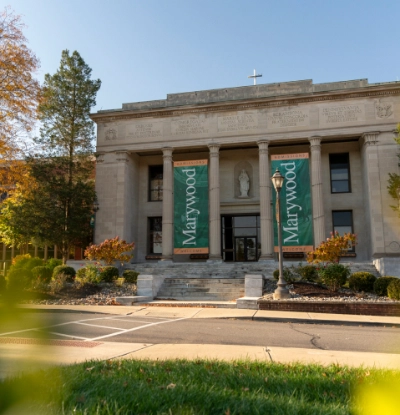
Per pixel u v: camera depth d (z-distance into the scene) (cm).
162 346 1002
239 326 1452
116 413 438
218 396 513
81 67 3816
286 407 480
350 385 582
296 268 2658
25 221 3325
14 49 3000
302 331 1348
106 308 2011
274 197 3394
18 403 468
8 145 3094
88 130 3725
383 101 3319
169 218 3544
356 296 2156
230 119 3547
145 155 3947
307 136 3391
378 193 3206
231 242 3784
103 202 3641
